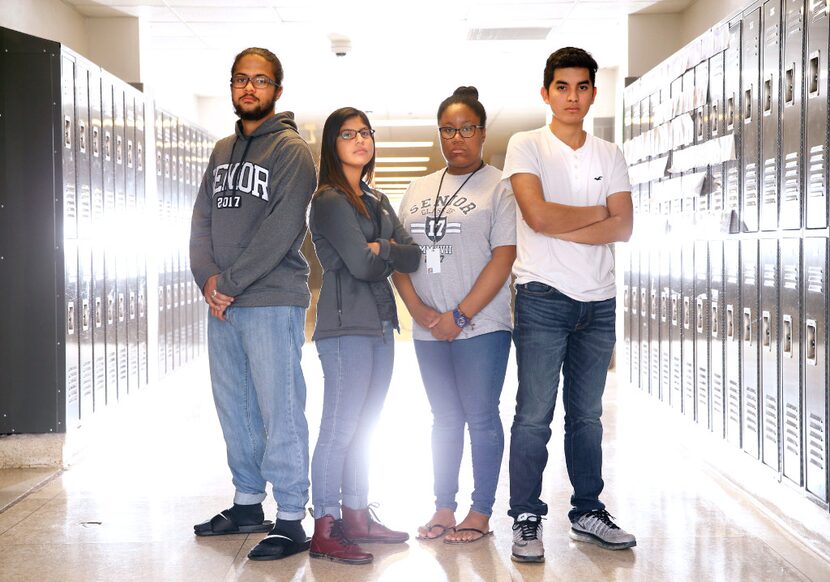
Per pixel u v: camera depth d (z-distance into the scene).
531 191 3.10
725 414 4.45
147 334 6.64
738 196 4.27
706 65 4.77
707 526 3.58
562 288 3.14
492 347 3.29
